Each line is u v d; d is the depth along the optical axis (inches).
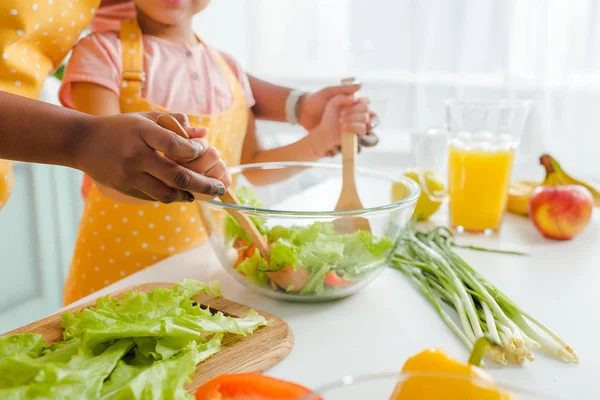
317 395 16.1
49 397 21.8
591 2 78.5
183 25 49.6
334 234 31.2
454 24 82.3
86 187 50.8
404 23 85.0
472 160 43.0
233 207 31.3
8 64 37.6
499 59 82.4
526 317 30.2
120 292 32.8
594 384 25.8
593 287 35.3
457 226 44.8
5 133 26.7
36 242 72.1
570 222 42.1
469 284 32.8
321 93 48.5
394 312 32.1
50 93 65.4
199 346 26.2
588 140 82.4
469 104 42.9
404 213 33.0
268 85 54.1
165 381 23.2
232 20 90.7
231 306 31.3
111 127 26.2
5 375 22.9
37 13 37.8
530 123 82.8
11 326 70.5
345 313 31.9
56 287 75.1
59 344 26.5
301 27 88.7
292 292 31.9
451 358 18.5
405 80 85.4
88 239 48.3
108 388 23.3
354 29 86.9
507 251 40.5
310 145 48.4
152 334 25.3
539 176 83.9
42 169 70.9
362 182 40.3
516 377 26.2
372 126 43.3
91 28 48.6
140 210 46.4
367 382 16.4
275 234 31.7
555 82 81.7
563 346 27.9
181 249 48.3
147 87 46.1
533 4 79.9
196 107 48.1
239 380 20.3
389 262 36.9
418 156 45.8
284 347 27.3
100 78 43.8
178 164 26.5
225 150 49.8
